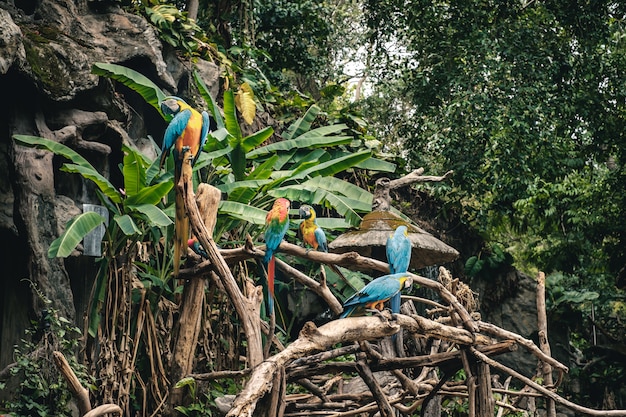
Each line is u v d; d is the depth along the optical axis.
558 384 7.25
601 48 15.63
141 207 7.86
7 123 7.96
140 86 8.63
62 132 8.35
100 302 7.97
